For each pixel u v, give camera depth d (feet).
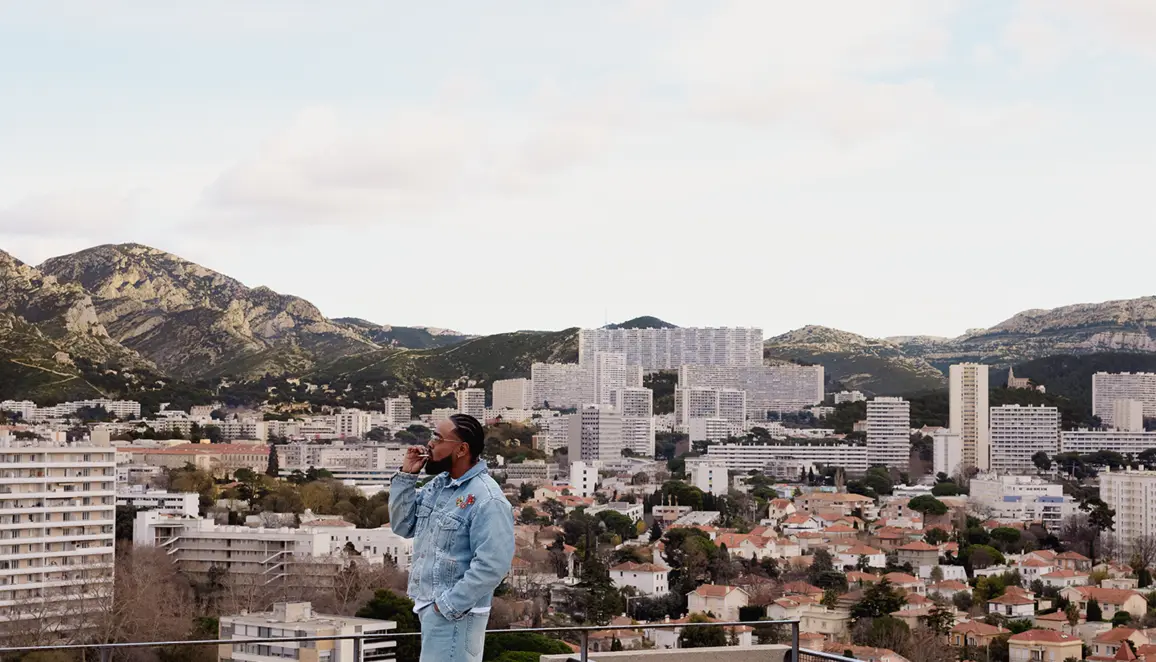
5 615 429.79
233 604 438.81
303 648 146.00
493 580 42.70
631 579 553.23
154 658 205.05
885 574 577.02
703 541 649.20
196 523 545.44
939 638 431.43
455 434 44.09
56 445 476.95
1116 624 487.61
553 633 62.18
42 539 469.98
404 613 315.58
